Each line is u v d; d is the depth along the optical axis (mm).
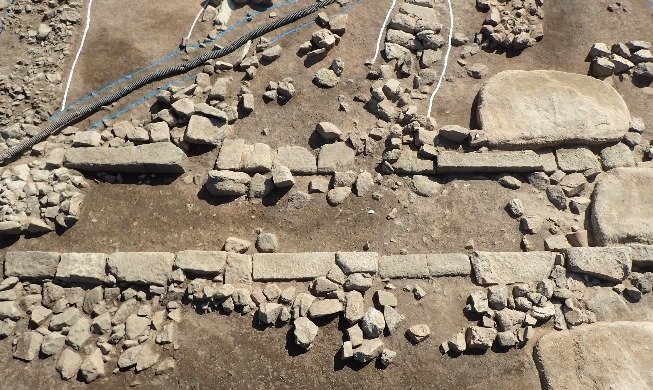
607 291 4504
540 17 6480
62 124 5504
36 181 5055
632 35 6340
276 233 4871
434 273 4551
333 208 4980
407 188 5082
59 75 5883
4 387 4109
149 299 4496
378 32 6285
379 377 4148
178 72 5945
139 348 4238
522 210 4895
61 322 4336
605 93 5691
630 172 5109
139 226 4891
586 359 4152
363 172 5117
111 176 5172
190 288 4434
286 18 6320
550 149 5363
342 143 5328
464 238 4801
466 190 5070
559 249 4703
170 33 6277
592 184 5141
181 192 5102
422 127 5441
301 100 5723
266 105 5691
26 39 6148
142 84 5824
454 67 6027
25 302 4426
